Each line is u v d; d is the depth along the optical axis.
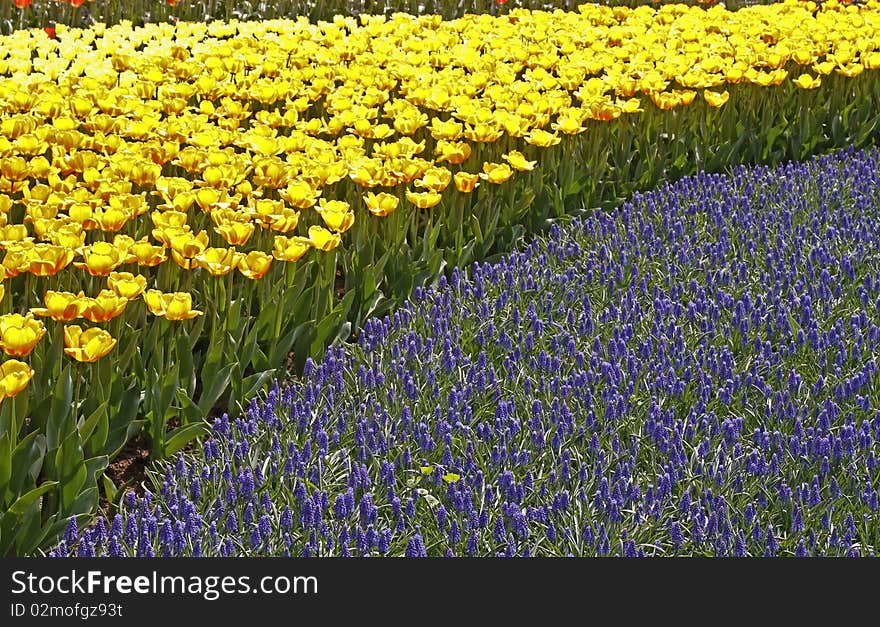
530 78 8.73
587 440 4.53
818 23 10.76
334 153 6.61
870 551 3.91
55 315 4.51
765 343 5.39
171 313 4.76
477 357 5.48
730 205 7.53
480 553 3.86
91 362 4.70
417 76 8.54
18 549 4.05
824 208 7.52
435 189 6.43
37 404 4.60
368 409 4.69
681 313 5.84
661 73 8.98
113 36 9.86
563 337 5.40
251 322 5.88
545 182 7.90
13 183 6.04
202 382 5.15
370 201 6.12
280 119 7.39
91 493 4.32
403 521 3.95
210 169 6.11
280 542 3.91
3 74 9.12
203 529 3.92
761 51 9.66
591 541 3.87
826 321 5.78
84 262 5.16
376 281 6.22
